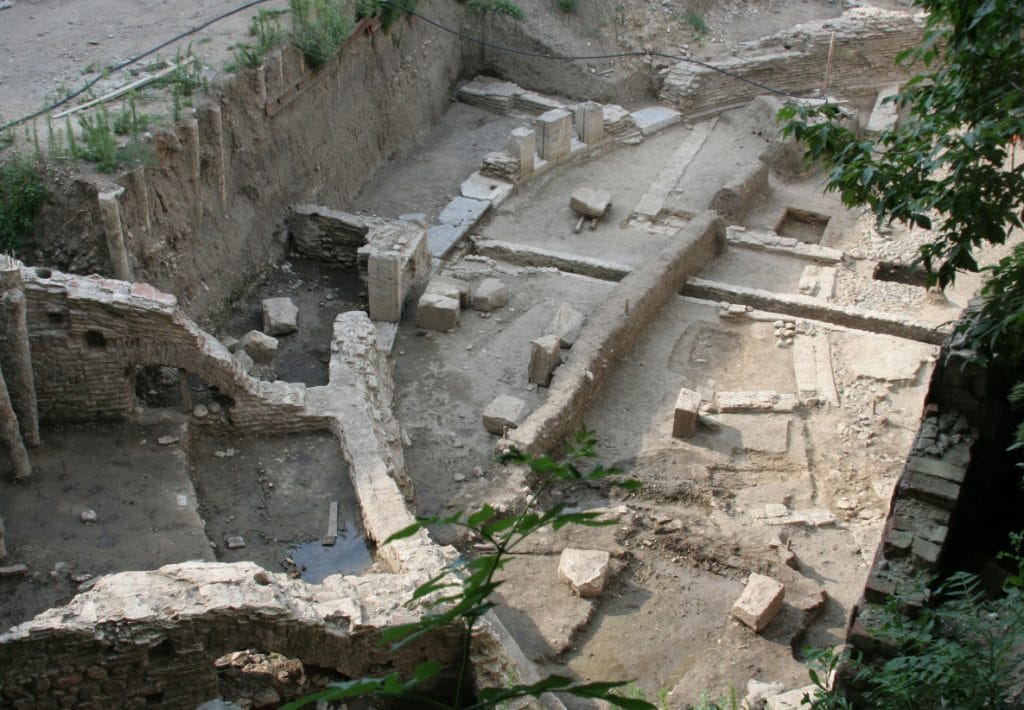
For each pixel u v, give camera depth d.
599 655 13.02
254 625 10.08
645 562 14.47
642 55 29.34
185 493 13.42
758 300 21.20
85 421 14.35
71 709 10.09
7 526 12.63
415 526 3.83
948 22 10.66
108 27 21.47
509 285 21.03
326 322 19.27
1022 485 10.62
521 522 3.88
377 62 24.62
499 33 28.78
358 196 24.30
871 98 30.05
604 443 17.09
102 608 9.77
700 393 18.16
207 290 18.64
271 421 14.87
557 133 25.42
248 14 22.09
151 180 17.11
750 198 24.67
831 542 15.23
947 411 11.30
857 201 11.17
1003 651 7.68
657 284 20.23
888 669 7.82
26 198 16.25
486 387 17.94
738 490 16.23
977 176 10.15
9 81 19.20
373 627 10.27
